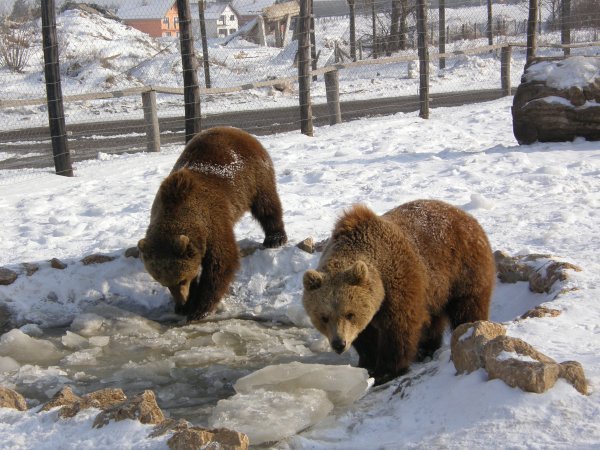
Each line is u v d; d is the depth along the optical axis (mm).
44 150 18188
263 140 16453
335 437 4551
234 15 58625
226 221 7625
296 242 8609
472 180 11000
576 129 12922
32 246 9211
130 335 7398
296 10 45500
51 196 11883
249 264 8391
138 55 34375
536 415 4059
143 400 4539
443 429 4234
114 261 8461
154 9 49000
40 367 6625
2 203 11562
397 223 5688
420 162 12734
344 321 5098
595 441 3764
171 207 7355
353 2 34969
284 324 7562
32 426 4609
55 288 8219
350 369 5359
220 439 4117
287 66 35469
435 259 5637
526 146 13289
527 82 13383
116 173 13609
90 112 26203
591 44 21844
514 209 9289
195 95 14250
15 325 7824
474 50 21500
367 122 18266
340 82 31859
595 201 9359
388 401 4984
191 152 7988
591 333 5207
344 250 5449
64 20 36812
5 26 32156
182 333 7355
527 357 4441
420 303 5441
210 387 6027
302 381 5312
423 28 18234
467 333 4891
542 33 38812
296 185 11641
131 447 4180
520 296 6938
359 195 10711
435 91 27047
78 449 4254
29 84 29641
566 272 6523
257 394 5141
